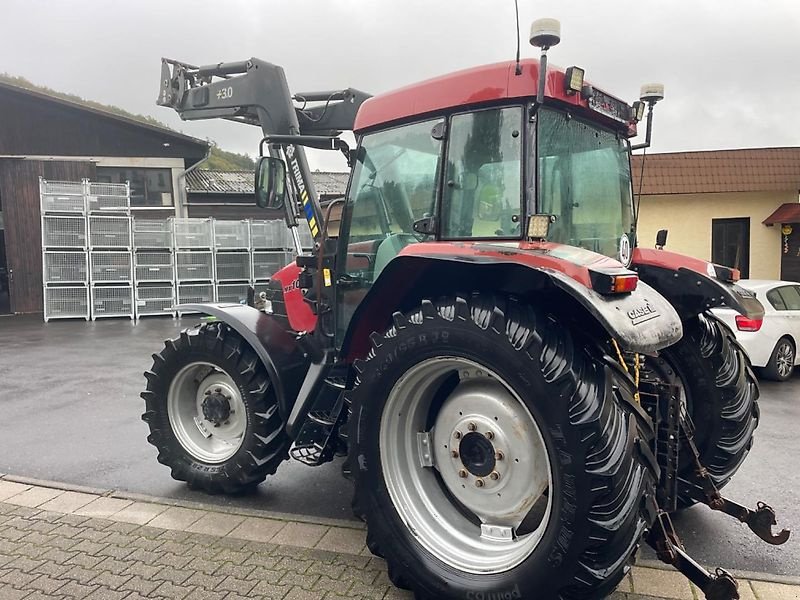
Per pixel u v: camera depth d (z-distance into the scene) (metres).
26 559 3.08
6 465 4.52
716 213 13.62
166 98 4.88
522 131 2.70
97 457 4.69
